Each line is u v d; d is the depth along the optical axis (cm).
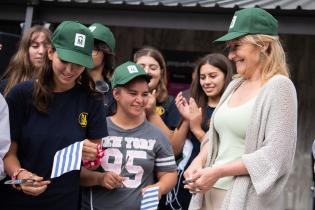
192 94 449
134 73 351
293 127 281
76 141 312
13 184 299
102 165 349
